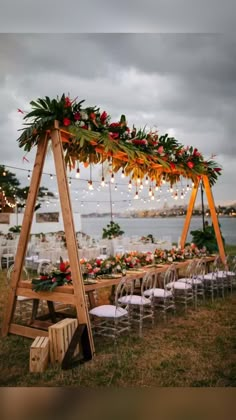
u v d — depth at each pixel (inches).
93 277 170.2
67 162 173.9
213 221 280.8
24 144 155.1
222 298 235.3
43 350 123.0
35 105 144.9
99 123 159.9
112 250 390.0
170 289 210.5
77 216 714.8
